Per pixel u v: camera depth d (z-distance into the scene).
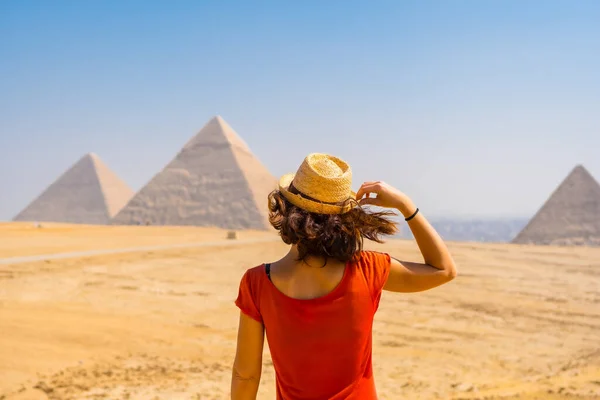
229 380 11.75
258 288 3.14
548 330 18.52
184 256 39.47
